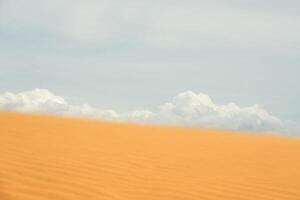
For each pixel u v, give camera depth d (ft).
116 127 49.57
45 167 26.45
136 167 29.22
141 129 50.60
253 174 30.42
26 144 32.60
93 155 31.12
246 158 36.37
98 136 40.75
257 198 24.81
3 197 20.86
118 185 24.64
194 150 38.40
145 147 37.14
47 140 35.35
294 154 39.27
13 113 51.98
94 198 21.97
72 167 27.17
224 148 41.01
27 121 45.57
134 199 22.53
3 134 35.99
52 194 21.98
